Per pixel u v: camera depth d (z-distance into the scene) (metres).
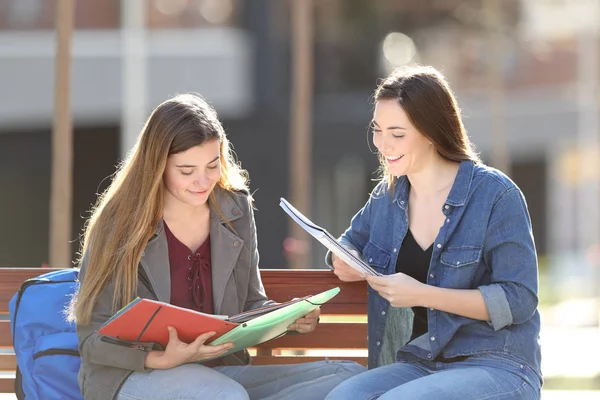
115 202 6.04
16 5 19.34
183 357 5.66
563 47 26.73
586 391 10.47
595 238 30.92
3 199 22.80
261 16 22.30
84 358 5.88
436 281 6.02
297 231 13.52
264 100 22.50
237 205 6.44
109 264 5.93
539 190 30.80
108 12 20.02
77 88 19.75
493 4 20.09
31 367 6.27
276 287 6.91
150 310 5.44
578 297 23.39
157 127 5.95
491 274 5.94
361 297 6.90
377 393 5.69
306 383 6.10
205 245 6.33
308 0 13.31
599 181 30.72
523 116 26.31
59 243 9.80
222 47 21.72
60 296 6.41
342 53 24.56
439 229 6.05
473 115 24.86
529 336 5.88
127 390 5.73
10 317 6.49
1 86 19.28
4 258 22.89
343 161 25.16
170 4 21.69
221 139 6.29
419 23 24.47
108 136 22.73
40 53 19.34
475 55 24.83
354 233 6.59
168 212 6.21
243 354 6.57
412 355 6.04
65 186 9.77
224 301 6.32
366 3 24.16
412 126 5.93
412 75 5.98
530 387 5.71
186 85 21.27
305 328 6.27
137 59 20.06
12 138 20.33
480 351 5.84
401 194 6.23
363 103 24.47
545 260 28.70
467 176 5.99
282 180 22.67
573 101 26.77
